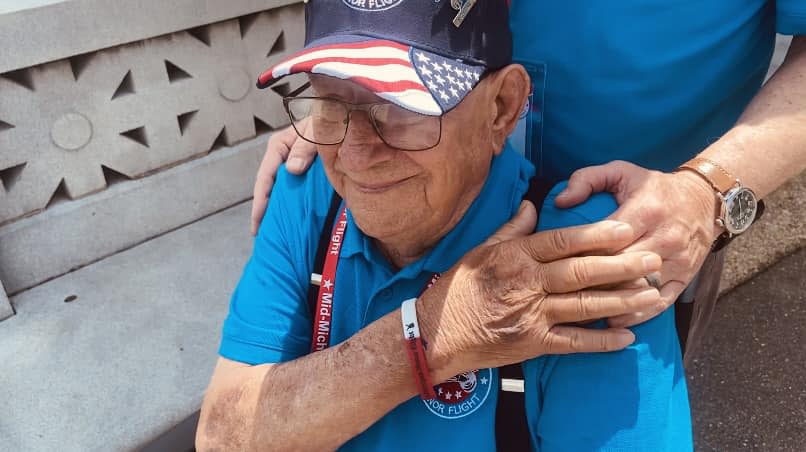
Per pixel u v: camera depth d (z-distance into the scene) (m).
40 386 2.29
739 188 1.03
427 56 0.90
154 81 2.71
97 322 2.53
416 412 1.06
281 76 0.90
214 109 2.90
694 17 1.15
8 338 2.48
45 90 2.48
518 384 1.01
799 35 1.15
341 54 0.88
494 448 1.05
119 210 2.79
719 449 2.21
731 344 2.54
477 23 0.94
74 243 2.73
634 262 0.88
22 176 2.56
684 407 1.04
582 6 1.17
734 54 1.19
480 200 1.08
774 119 1.10
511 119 1.05
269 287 1.19
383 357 1.00
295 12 2.95
